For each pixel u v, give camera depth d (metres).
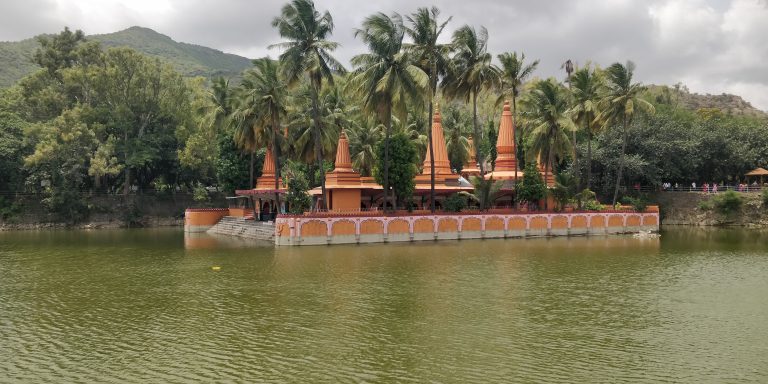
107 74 80.50
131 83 84.12
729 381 17.16
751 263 40.22
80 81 80.94
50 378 17.75
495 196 60.81
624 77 64.50
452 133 82.06
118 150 82.38
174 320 24.50
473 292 29.86
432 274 35.28
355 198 58.56
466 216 57.44
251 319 24.53
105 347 20.83
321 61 52.25
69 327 23.55
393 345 20.83
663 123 83.12
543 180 64.25
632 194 82.75
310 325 23.52
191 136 80.69
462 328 23.02
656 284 32.16
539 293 29.62
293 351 20.20
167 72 86.56
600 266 38.69
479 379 17.44
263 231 60.84
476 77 55.50
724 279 33.81
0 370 18.47
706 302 27.61
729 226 76.56
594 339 21.52
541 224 60.91
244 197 72.81
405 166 55.38
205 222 74.31
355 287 31.22
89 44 84.00
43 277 35.59
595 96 66.31
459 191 63.78
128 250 50.38
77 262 42.44
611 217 64.50
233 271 37.06
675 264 39.59
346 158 58.69
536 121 62.47
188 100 89.06
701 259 42.28
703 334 22.11
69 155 76.81
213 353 20.03
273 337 21.88
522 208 63.56
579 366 18.55
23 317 25.25
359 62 50.62
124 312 26.03
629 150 80.31
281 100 57.78
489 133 81.88
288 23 50.75
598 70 77.12
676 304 27.16
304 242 51.16
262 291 30.36
